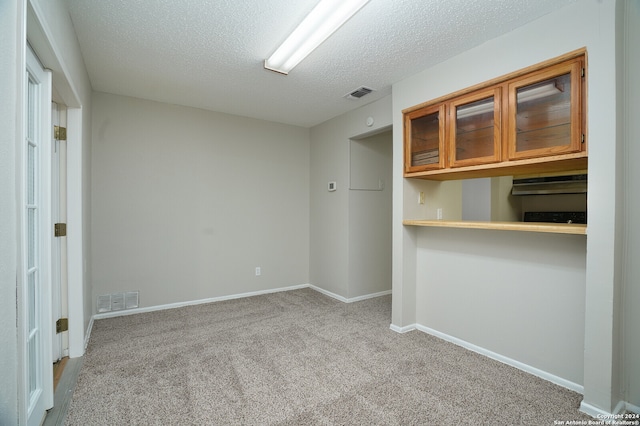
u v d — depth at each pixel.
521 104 2.11
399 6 1.91
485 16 2.01
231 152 4.09
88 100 2.96
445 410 1.82
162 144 3.65
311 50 2.38
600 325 1.76
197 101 3.62
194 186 3.84
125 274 3.46
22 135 1.12
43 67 1.75
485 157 2.28
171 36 2.26
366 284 4.20
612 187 1.70
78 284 2.47
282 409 1.83
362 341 2.78
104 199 3.34
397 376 2.19
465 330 2.67
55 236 2.37
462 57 2.46
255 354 2.52
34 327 1.71
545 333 2.17
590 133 1.77
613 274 1.71
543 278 2.18
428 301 2.98
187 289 3.81
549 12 1.96
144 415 1.77
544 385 2.08
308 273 4.77
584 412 1.81
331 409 1.83
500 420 1.74
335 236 4.23
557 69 1.92
